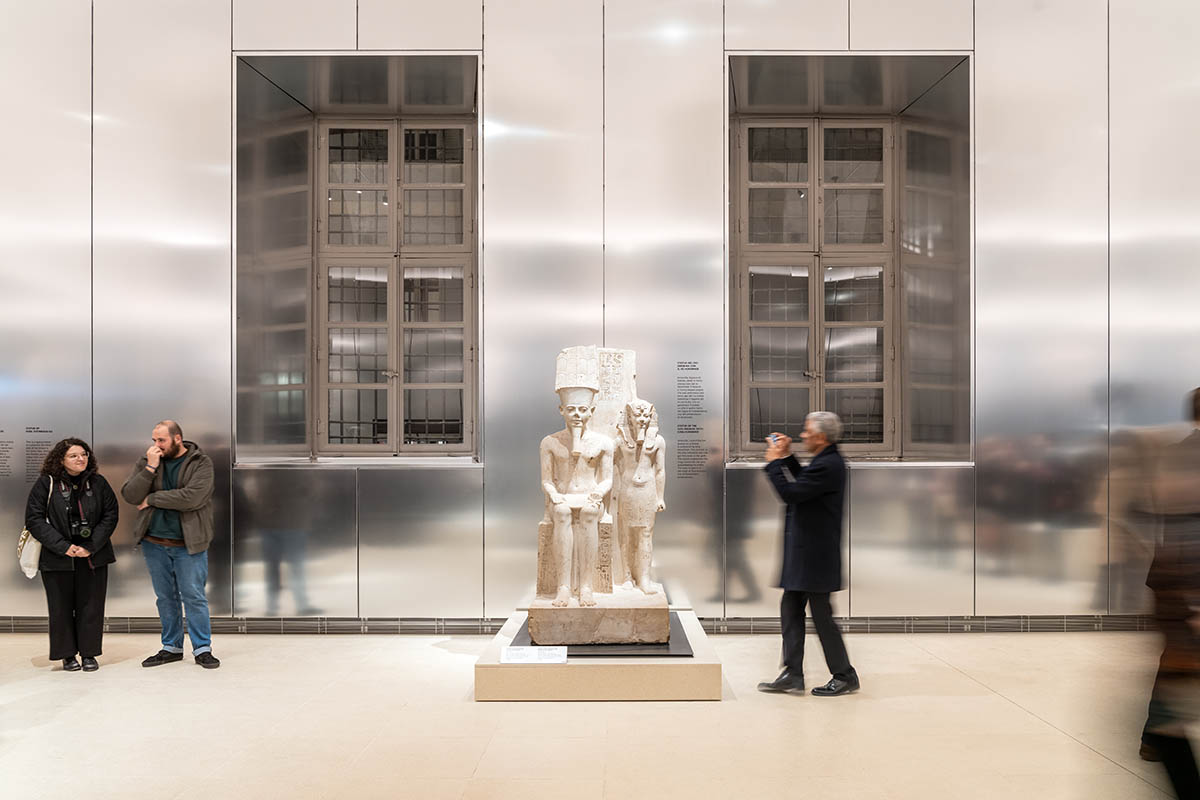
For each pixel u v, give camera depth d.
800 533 5.41
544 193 7.26
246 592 7.21
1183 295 7.24
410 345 8.17
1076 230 7.25
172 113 7.27
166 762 4.30
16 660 6.36
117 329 7.26
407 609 7.22
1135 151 7.26
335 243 8.21
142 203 7.26
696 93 7.27
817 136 8.20
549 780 4.05
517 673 5.31
